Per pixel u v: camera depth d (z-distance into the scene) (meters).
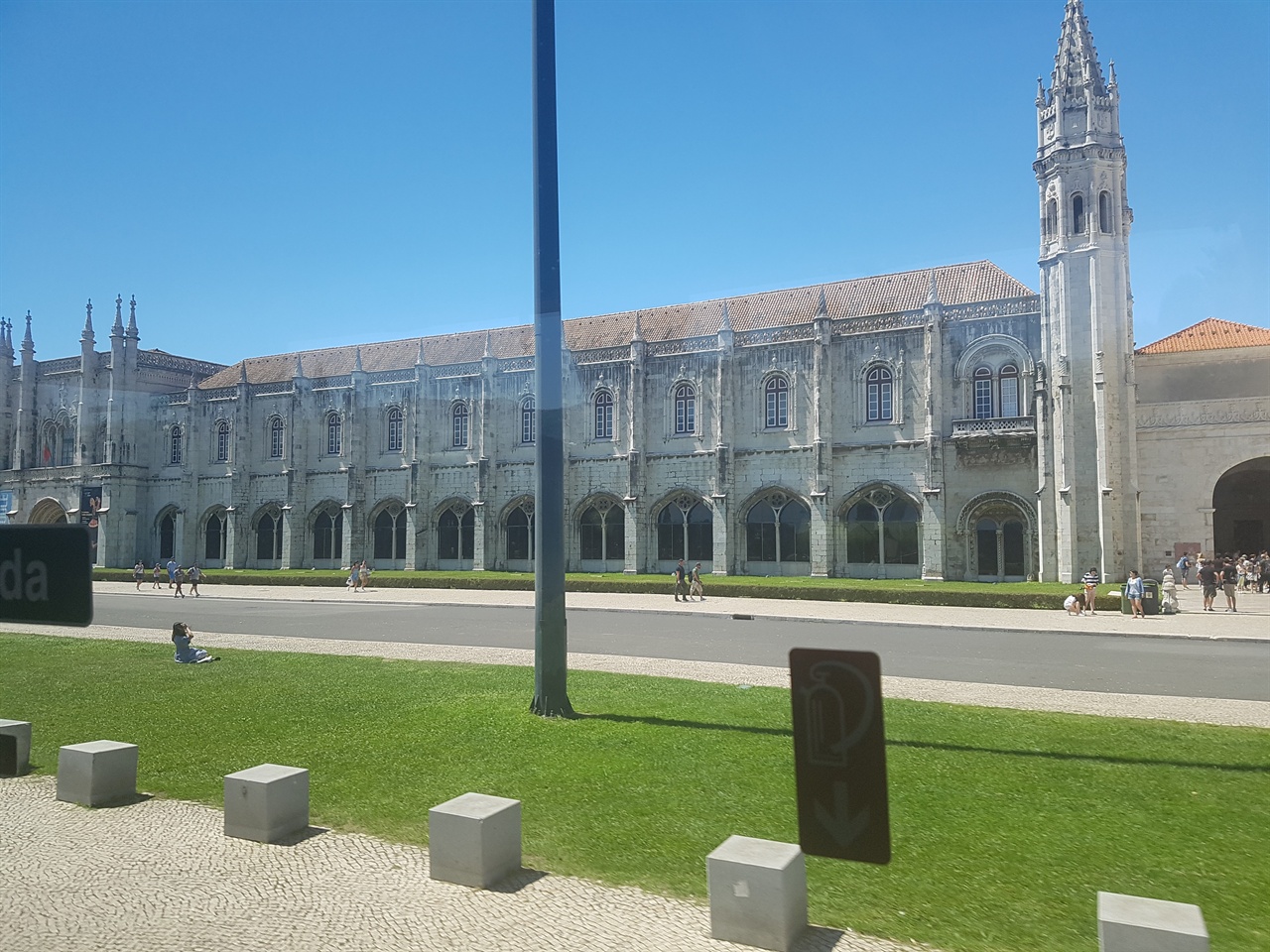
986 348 47.03
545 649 14.38
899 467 48.94
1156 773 10.59
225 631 29.11
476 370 61.06
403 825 9.32
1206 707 14.92
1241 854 8.10
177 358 72.81
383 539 64.00
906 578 48.16
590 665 20.19
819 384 50.78
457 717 14.16
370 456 64.62
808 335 51.75
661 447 55.38
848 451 50.25
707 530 54.03
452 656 21.95
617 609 36.84
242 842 8.88
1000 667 20.08
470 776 10.93
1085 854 8.12
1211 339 43.38
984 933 6.62
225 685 17.56
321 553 65.69
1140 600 32.53
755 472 52.81
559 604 14.48
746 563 52.94
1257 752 11.55
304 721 14.19
